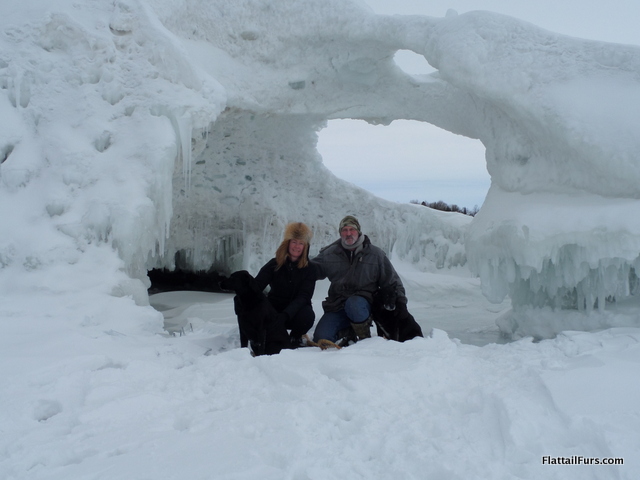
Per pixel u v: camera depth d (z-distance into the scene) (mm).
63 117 5863
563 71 5324
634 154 4508
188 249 8922
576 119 4914
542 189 5371
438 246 8805
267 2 7199
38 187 5461
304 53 7262
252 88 7152
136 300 5105
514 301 5645
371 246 4449
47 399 2650
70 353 3430
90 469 1942
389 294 4402
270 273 4508
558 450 1995
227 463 1946
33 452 2078
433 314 6961
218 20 7215
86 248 5141
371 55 7125
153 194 5492
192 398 2756
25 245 4996
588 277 4770
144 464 1961
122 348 3752
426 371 2924
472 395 2592
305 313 4414
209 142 8148
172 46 6098
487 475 1839
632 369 2820
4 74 5926
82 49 6152
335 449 2064
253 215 8758
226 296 8406
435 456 1985
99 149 5719
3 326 3930
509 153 5828
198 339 4625
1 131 5598
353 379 2740
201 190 8516
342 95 7645
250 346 4242
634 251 4227
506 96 5426
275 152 8742
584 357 3168
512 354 3395
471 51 5648
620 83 5074
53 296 4664
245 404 2607
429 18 6445
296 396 2641
